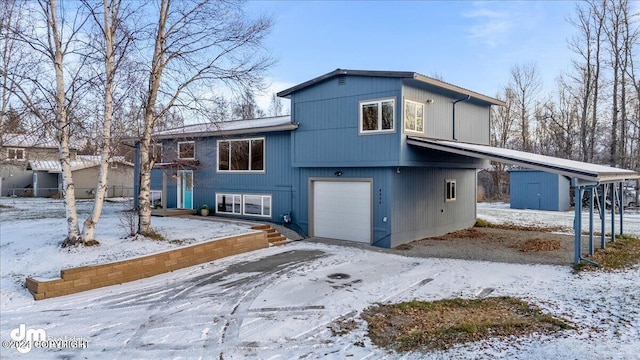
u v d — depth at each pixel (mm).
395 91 13336
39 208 23578
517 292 8445
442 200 16969
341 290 8938
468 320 6875
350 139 14422
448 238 15609
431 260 11781
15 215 19609
